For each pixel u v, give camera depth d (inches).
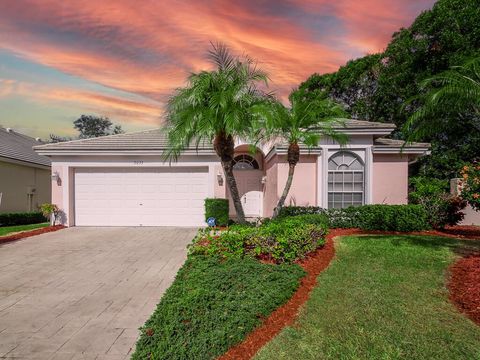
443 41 669.9
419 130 341.1
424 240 347.9
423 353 132.5
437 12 682.8
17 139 838.5
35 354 137.7
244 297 178.2
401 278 223.5
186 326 143.0
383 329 152.9
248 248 266.5
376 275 229.9
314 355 132.3
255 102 335.6
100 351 140.2
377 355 131.2
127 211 513.0
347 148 462.6
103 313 181.6
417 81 724.0
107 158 508.4
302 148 459.2
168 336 134.0
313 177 469.4
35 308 189.2
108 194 514.3
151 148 498.3
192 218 512.1
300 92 386.9
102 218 513.3
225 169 354.3
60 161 506.9
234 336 139.6
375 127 451.8
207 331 141.6
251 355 132.7
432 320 161.6
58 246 365.7
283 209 431.8
